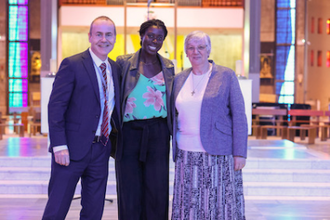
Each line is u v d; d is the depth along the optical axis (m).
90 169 2.64
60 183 2.56
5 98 17.50
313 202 4.50
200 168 2.71
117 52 14.88
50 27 12.34
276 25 16.47
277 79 16.67
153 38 2.81
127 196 2.91
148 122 2.88
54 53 12.65
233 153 2.72
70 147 2.56
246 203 4.43
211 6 13.94
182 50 14.43
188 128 2.74
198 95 2.73
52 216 2.54
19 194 4.71
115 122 2.76
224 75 2.74
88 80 2.57
